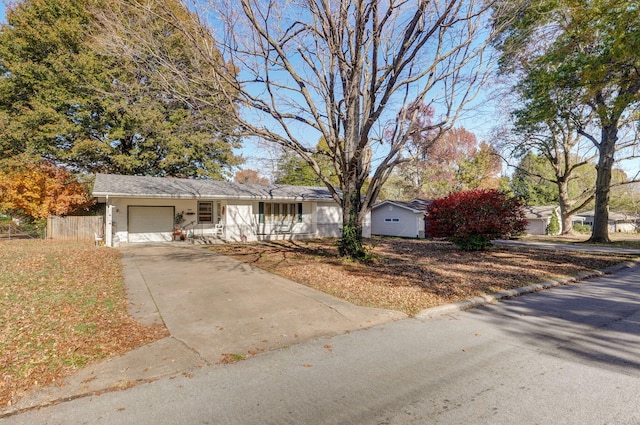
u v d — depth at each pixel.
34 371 3.47
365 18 8.19
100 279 7.87
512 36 10.09
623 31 8.83
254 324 5.02
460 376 3.43
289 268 9.41
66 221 16.69
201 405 2.94
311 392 3.15
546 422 2.63
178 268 9.48
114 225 15.81
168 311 5.57
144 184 16.50
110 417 2.76
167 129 20.36
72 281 7.56
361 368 3.65
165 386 3.27
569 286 7.93
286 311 5.63
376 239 21.03
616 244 17.47
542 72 12.04
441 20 7.38
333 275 8.41
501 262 10.84
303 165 24.98
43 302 5.88
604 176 18.27
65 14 18.62
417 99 9.56
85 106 18.91
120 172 22.31
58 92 18.45
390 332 4.80
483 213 13.30
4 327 4.65
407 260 11.16
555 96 12.78
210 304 6.00
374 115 8.45
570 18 10.77
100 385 3.26
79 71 18.23
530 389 3.15
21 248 13.07
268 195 18.47
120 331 4.65
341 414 2.78
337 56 8.59
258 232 18.70
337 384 3.29
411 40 8.10
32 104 18.14
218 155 24.31
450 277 8.27
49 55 18.30
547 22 10.39
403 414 2.77
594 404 2.88
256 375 3.50
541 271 9.32
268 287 7.25
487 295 6.68
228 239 17.64
